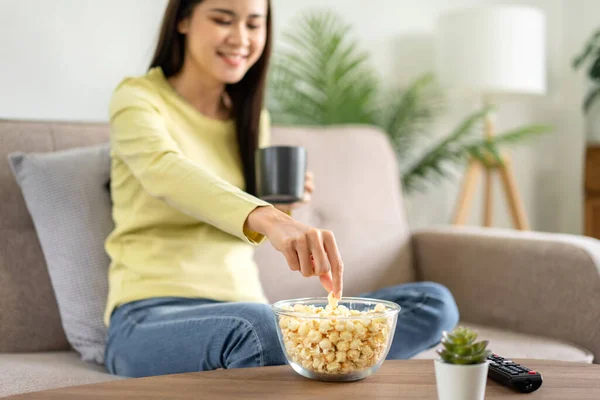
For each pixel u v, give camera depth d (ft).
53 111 7.73
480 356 2.76
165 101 5.43
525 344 5.65
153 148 4.67
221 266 5.12
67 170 5.49
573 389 3.23
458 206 10.47
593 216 10.71
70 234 5.34
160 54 5.56
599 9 11.52
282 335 3.38
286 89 9.56
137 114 4.99
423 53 11.07
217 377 3.41
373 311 3.39
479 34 9.86
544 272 6.09
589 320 5.77
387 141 7.64
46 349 5.46
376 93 10.07
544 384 3.32
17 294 5.37
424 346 4.83
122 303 4.91
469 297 6.62
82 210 5.41
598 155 10.68
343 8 10.32
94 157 5.65
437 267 6.94
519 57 9.98
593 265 5.80
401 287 5.06
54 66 7.72
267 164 4.87
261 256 6.30
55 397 3.07
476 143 9.97
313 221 6.70
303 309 3.46
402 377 3.40
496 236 6.57
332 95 9.51
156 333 4.47
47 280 5.51
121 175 5.26
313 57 9.91
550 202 12.33
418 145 11.09
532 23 10.10
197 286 4.93
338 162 7.03
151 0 8.38
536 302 6.11
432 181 11.31
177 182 4.31
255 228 3.86
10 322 5.31
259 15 5.44
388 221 7.12
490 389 3.24
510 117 11.96
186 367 4.32
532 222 12.23
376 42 10.64
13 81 7.46
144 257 5.03
